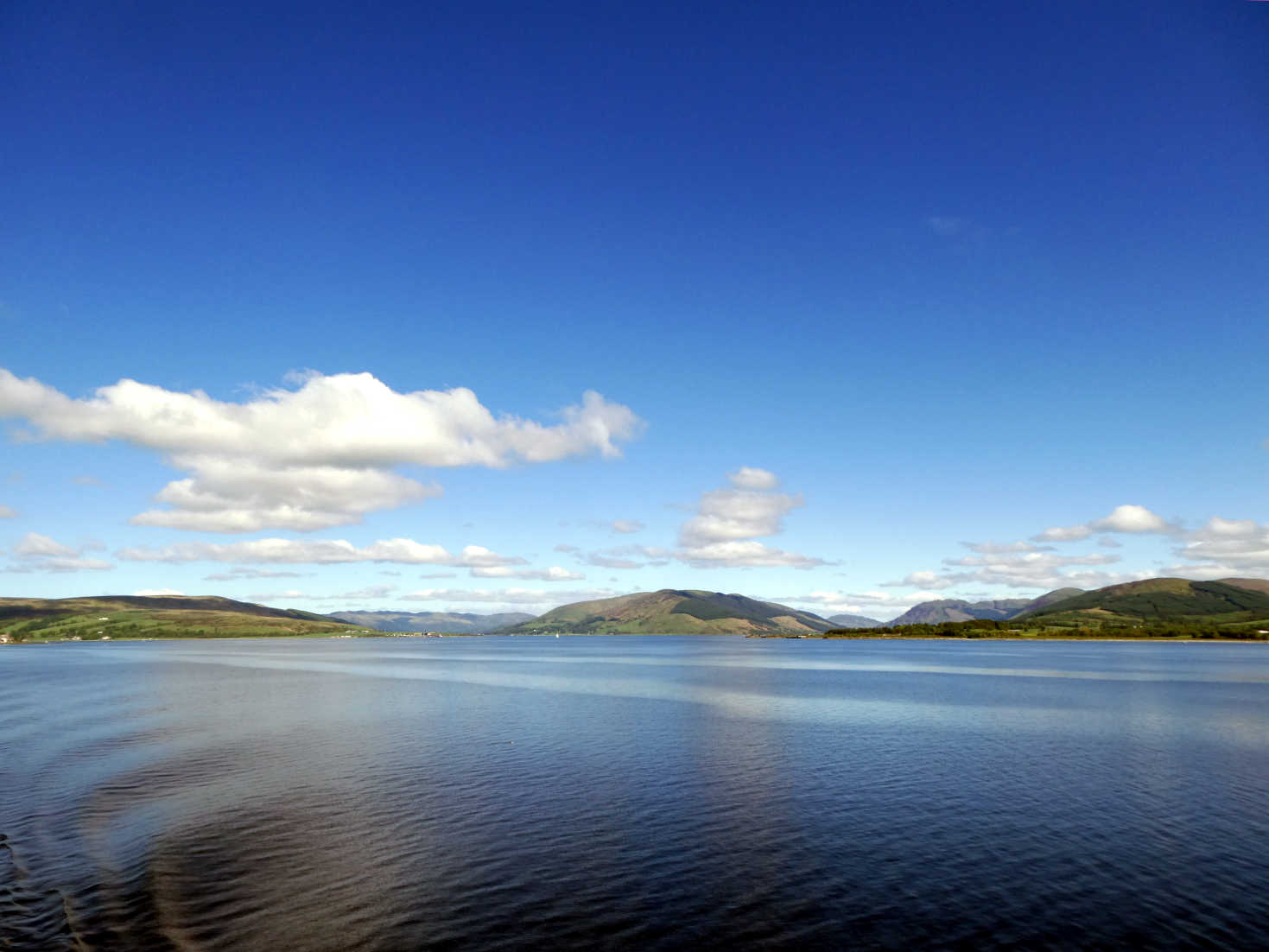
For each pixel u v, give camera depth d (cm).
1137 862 3403
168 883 3173
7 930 2744
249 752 6091
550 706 9619
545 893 3072
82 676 15838
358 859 3469
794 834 3831
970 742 6600
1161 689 12150
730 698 10681
